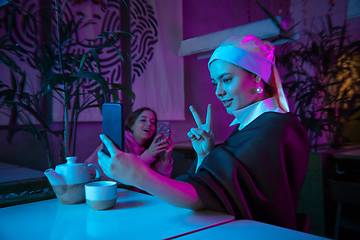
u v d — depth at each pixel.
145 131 1.99
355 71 2.95
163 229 0.60
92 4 2.52
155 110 3.08
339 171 2.35
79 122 2.45
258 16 4.32
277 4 4.03
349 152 2.32
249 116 0.88
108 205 0.76
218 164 0.72
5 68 1.94
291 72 2.44
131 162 0.64
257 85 0.85
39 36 2.16
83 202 0.84
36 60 1.11
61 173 0.81
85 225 0.64
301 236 0.56
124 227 0.62
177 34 3.33
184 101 3.40
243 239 0.55
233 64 0.83
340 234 2.28
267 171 0.72
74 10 2.38
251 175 0.73
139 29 2.95
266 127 0.76
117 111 0.68
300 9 3.34
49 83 0.85
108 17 2.64
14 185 1.03
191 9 3.63
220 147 0.78
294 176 0.77
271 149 0.74
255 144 0.74
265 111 0.84
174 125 3.36
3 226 0.63
